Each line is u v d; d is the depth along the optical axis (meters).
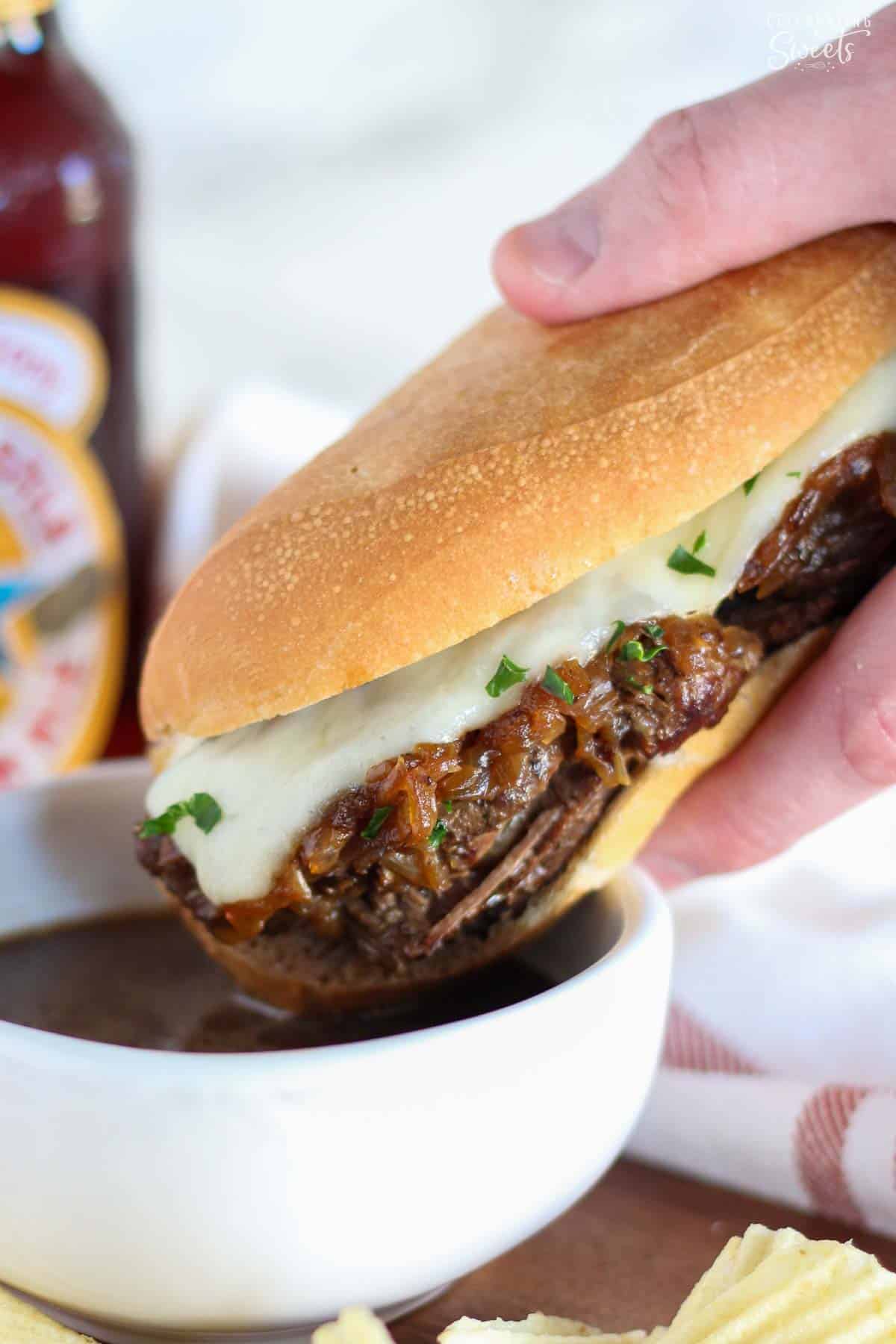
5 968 0.40
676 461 0.34
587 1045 0.34
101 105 0.52
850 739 0.38
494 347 0.38
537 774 0.35
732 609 0.37
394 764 0.35
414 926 0.37
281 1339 0.34
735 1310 0.32
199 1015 0.39
